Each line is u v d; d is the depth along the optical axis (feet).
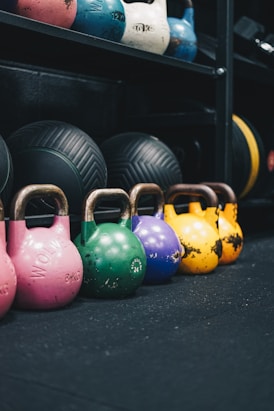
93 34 5.91
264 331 3.88
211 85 8.30
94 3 5.79
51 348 3.46
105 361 3.25
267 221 11.34
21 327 3.89
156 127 8.02
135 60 6.93
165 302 4.68
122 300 4.75
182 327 3.96
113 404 2.68
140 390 2.85
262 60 9.62
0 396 2.75
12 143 5.54
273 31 12.34
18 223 4.25
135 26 6.34
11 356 3.30
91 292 4.76
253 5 11.69
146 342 3.61
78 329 3.87
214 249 5.82
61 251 4.33
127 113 8.75
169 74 7.88
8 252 4.28
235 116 9.06
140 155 6.33
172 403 2.71
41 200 5.29
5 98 7.04
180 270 5.83
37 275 4.21
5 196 4.92
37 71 7.39
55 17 5.41
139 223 5.38
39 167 5.33
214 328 3.94
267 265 6.48
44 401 2.70
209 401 2.74
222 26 7.43
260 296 4.93
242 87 10.21
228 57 7.45
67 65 7.32
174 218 5.90
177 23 7.18
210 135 7.71
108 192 4.90
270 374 3.09
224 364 3.23
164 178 6.32
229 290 5.16
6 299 3.91
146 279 5.32
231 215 6.49
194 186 5.97
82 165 5.44
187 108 8.09
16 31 5.34
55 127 5.59
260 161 9.02
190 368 3.16
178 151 7.89
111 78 8.26
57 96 7.70
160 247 5.28
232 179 8.32
